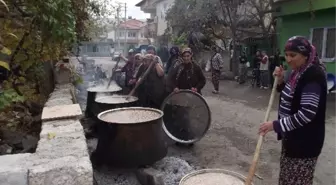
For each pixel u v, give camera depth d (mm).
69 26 3881
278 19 14055
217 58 11258
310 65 2332
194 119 4902
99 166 3938
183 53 5113
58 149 2324
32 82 4719
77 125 2916
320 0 10242
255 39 16344
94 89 6066
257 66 13289
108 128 3539
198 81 5285
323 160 4617
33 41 4137
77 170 2021
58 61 6227
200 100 4859
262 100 9750
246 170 4277
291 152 2488
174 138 4883
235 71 15766
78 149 2322
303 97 2293
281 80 2879
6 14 3758
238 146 5289
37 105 4711
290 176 2541
